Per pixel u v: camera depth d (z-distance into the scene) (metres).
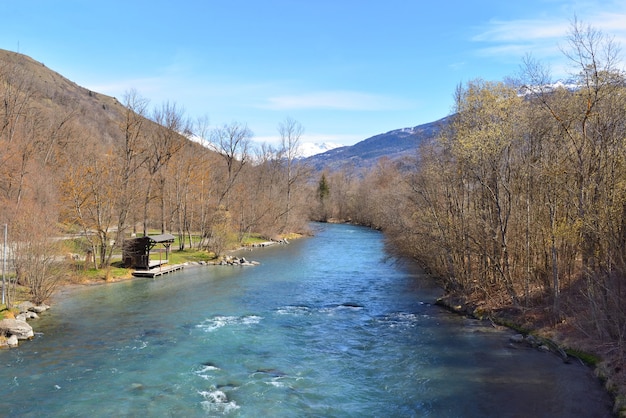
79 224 42.97
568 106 24.47
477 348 22.92
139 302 32.66
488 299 30.16
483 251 29.14
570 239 23.16
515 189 30.34
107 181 43.75
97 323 27.00
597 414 15.71
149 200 59.03
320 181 128.75
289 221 85.88
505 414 15.84
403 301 33.84
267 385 18.31
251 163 91.44
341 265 51.34
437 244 32.69
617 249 20.56
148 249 44.53
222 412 15.87
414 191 35.75
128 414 15.56
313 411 16.14
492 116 29.23
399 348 23.03
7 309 26.88
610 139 22.45
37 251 29.58
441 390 17.94
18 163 49.25
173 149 60.34
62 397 16.81
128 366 20.08
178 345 23.14
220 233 56.22
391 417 15.75
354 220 117.69
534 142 28.05
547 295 27.25
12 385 17.84
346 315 29.67
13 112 55.53
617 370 18.27
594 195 22.56
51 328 25.75
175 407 16.17
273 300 34.00
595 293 22.22
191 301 33.28
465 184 32.91
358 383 18.67
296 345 23.48
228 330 25.98
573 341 21.95
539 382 18.50
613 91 22.06
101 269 42.44
